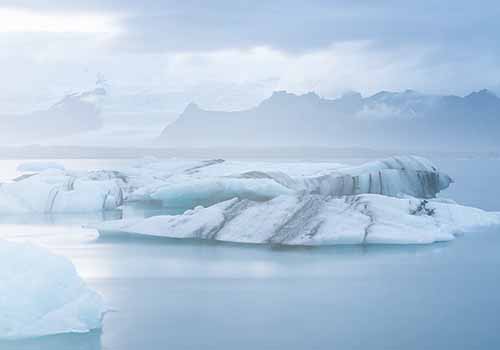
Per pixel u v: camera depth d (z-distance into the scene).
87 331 18.94
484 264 27.95
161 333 19.55
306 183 45.06
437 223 34.00
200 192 44.84
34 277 18.69
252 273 26.48
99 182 47.94
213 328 20.00
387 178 45.09
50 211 45.31
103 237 34.34
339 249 30.48
